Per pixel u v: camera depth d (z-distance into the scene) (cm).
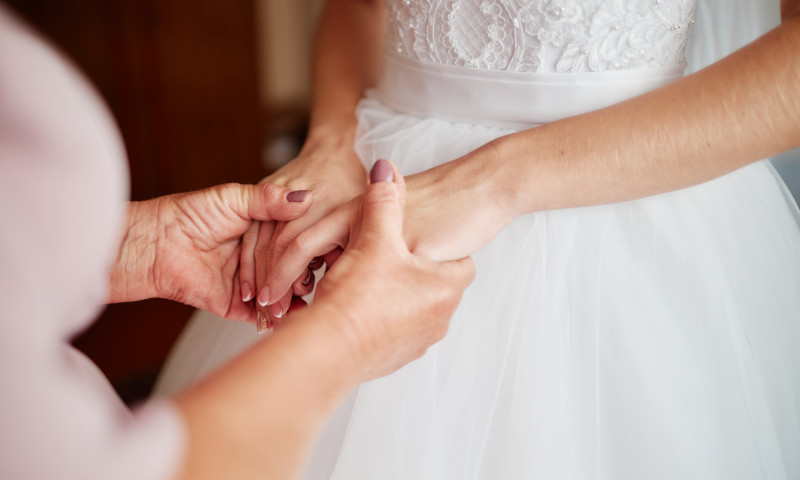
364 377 58
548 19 70
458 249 68
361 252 61
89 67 198
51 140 40
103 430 42
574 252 72
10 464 38
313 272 77
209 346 91
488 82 74
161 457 43
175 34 216
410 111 81
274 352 50
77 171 41
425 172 71
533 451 68
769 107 64
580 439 71
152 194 229
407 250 63
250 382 48
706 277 72
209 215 76
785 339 78
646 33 72
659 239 72
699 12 82
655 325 71
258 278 77
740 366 73
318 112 90
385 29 97
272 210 76
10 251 38
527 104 74
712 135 66
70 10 189
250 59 243
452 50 75
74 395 41
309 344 52
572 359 71
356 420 70
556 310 71
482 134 76
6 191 39
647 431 70
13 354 38
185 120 229
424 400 70
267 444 47
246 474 46
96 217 42
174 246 77
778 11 82
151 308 209
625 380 70
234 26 233
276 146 298
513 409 69
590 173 67
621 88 73
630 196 69
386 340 57
